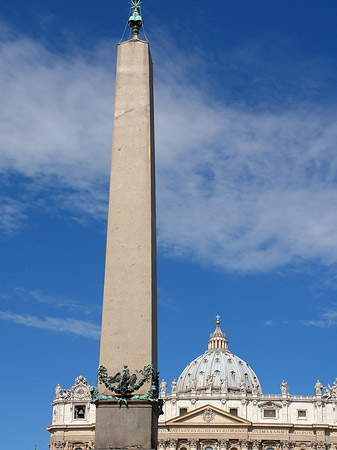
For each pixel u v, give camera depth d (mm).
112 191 34531
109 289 33000
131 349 32125
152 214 34562
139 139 35344
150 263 33219
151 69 38031
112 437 31234
